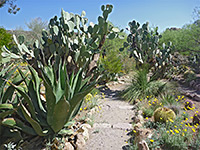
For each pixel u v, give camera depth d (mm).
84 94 3002
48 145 2945
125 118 4477
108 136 3533
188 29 9789
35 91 3328
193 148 2961
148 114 4496
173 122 3664
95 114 4707
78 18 5566
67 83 2875
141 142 2848
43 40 5641
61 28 5340
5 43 9750
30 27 14789
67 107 2789
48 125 3094
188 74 8570
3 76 3162
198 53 9672
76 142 3162
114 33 5590
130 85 6680
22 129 2934
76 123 3896
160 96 5832
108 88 7762
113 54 9078
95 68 5922
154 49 7402
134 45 7598
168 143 3012
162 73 8164
